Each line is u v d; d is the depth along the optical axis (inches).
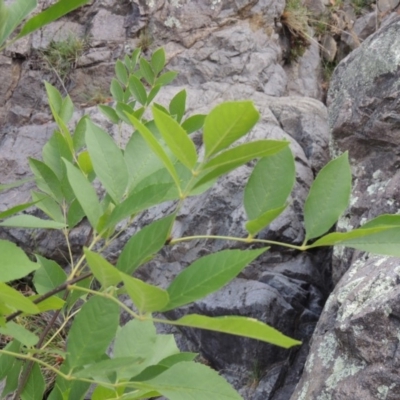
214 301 126.0
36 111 174.7
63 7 42.6
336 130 119.4
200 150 142.5
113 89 77.3
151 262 137.1
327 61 201.5
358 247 43.3
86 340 44.8
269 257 131.6
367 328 83.7
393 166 113.0
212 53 177.3
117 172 46.6
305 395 90.1
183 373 43.2
